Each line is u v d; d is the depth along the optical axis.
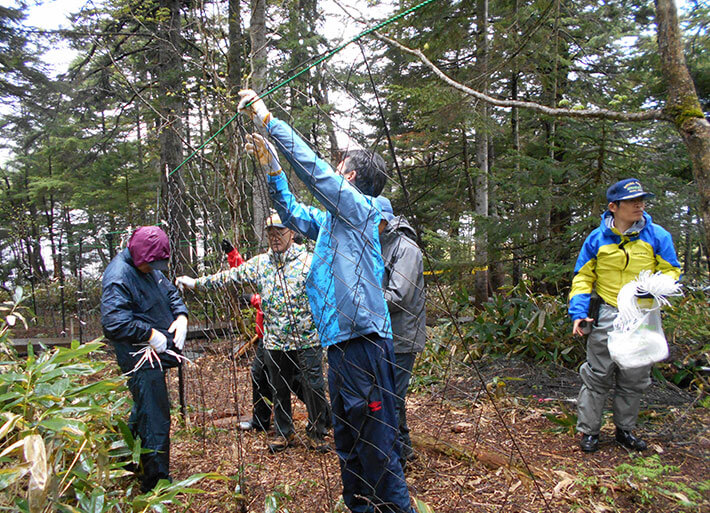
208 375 3.71
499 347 5.02
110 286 2.38
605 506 2.28
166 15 7.19
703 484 2.33
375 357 1.84
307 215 2.13
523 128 8.46
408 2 5.93
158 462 2.42
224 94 2.95
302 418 3.66
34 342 6.33
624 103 5.39
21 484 1.90
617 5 7.35
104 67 9.71
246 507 2.30
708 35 4.18
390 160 7.93
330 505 2.18
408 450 2.67
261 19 4.96
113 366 4.24
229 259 3.20
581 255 3.00
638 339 2.68
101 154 13.45
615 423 2.98
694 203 4.84
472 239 6.35
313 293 1.98
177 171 3.33
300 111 4.72
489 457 2.77
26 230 13.62
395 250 2.46
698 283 5.21
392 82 7.50
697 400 3.52
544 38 5.50
